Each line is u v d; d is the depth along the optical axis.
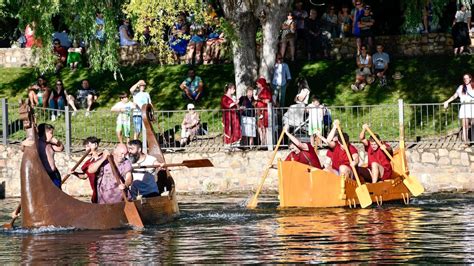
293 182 43.62
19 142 55.50
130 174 36.75
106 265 28.14
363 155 53.44
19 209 36.69
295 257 28.80
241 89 58.06
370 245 30.83
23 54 67.44
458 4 61.72
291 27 63.50
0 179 54.59
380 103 59.66
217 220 38.59
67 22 58.38
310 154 44.31
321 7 67.88
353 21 62.56
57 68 66.00
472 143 52.09
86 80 63.84
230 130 53.91
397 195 44.72
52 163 36.78
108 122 56.69
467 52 62.34
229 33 56.66
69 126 54.75
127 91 63.69
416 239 32.00
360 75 60.88
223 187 53.34
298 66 63.41
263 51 57.66
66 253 30.39
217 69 64.12
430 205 43.50
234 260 28.52
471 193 50.22
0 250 31.28
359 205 43.62
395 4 67.00
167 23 53.62
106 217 35.94
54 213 36.06
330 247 30.56
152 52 65.94
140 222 35.94
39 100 60.88
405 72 61.28
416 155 52.28
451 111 57.28
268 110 53.50
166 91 63.00
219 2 57.81
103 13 58.56
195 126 55.62
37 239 33.56
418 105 53.16
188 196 51.12
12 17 67.44
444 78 60.62
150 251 30.42
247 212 41.66
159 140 56.47
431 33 62.69
